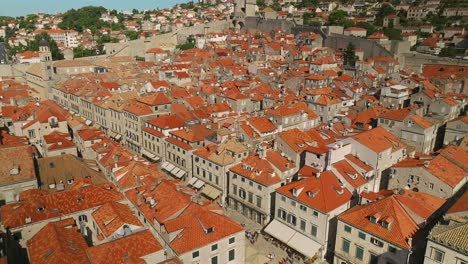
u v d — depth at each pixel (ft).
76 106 606.14
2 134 354.33
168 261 196.85
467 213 219.41
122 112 482.69
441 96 458.50
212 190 345.31
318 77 600.39
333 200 263.49
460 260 191.21
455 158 314.76
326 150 305.12
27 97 520.83
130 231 225.76
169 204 249.34
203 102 520.01
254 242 285.84
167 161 411.13
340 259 250.78
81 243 210.79
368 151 303.89
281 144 341.21
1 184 269.85
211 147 359.25
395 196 242.58
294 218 275.80
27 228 228.84
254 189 307.17
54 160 312.91
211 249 227.40
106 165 323.57
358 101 501.97
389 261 223.51
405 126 382.42
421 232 225.76
